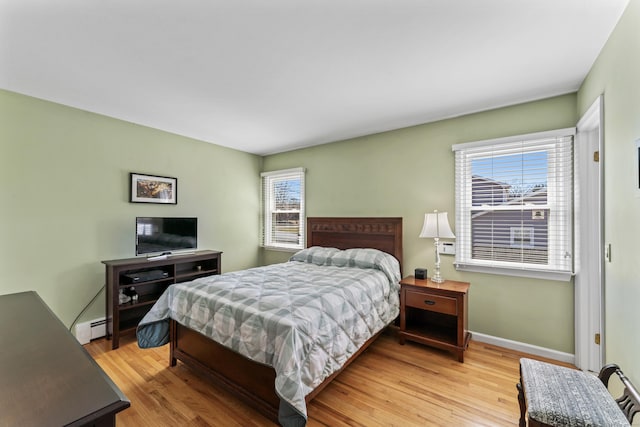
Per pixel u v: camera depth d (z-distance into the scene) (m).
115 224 3.07
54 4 1.43
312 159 4.19
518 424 1.68
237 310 1.87
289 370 1.50
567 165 2.42
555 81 2.24
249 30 1.66
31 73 2.14
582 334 2.30
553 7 1.46
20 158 2.49
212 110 2.87
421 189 3.19
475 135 2.87
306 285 2.34
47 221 2.63
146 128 3.34
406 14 1.52
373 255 3.10
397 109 2.83
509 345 2.65
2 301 1.48
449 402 1.89
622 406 1.29
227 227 4.24
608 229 1.73
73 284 2.78
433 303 2.61
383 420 1.73
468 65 2.03
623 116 1.52
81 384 0.73
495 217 2.77
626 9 1.45
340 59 1.96
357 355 2.28
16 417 0.59
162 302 2.39
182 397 1.96
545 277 2.48
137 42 1.77
